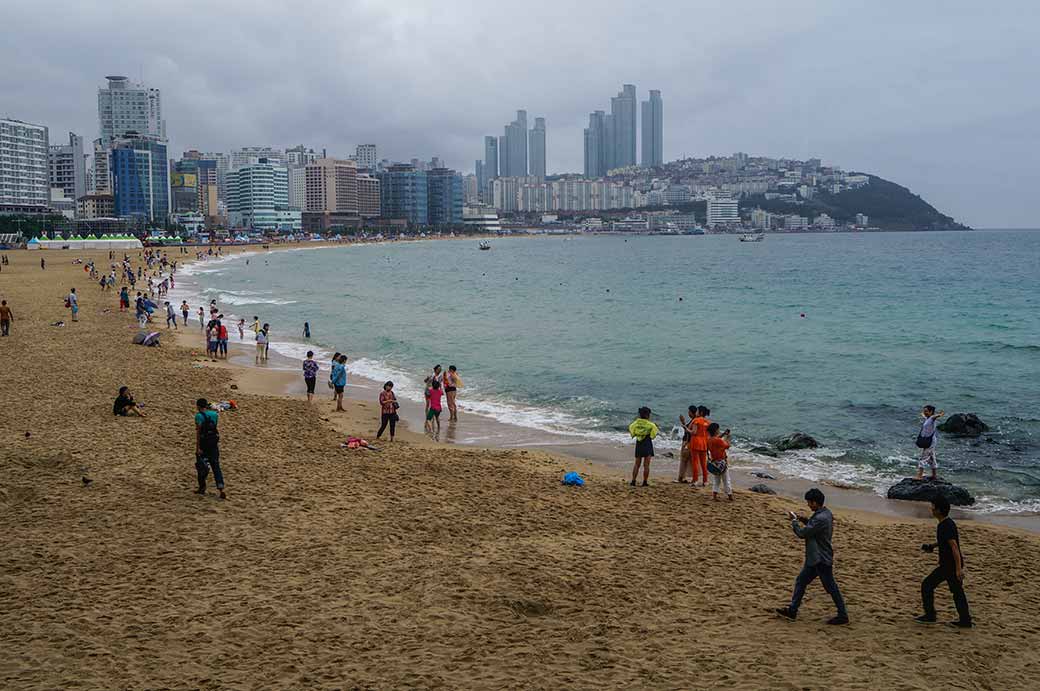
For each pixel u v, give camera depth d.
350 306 71.25
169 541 14.92
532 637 11.40
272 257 183.88
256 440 23.23
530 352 44.62
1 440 21.28
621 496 19.48
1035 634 11.98
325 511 17.14
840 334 51.38
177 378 32.75
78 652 10.51
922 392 33.19
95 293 71.31
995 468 22.80
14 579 12.91
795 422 28.45
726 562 14.98
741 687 9.98
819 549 12.11
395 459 22.06
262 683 9.84
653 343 47.84
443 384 30.81
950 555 12.04
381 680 9.98
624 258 189.00
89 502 16.91
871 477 22.16
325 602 12.38
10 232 197.12
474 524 16.69
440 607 12.30
